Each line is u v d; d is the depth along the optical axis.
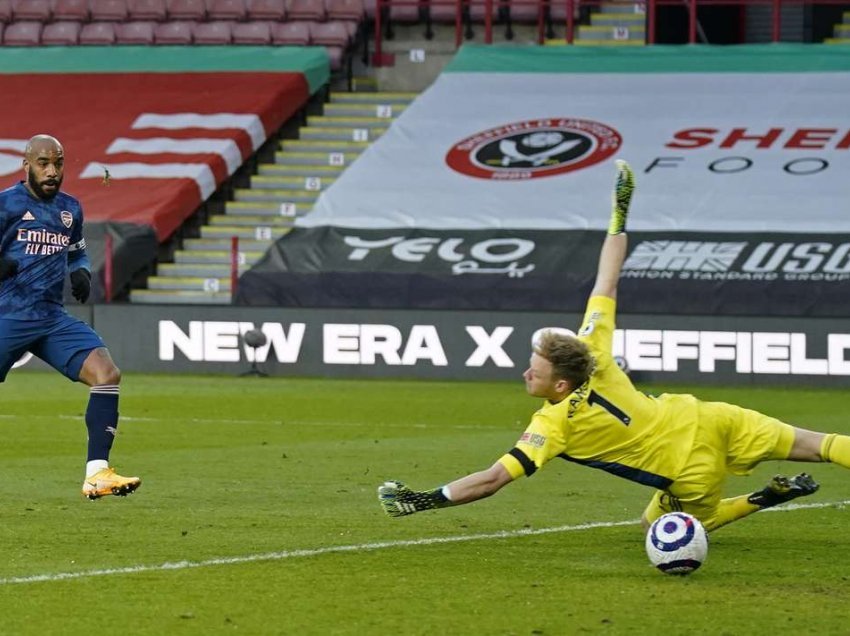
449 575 26.75
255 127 98.81
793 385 73.88
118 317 81.00
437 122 98.44
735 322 74.38
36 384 74.06
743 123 95.31
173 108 101.38
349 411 61.22
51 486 38.66
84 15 113.75
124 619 23.05
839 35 110.19
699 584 25.94
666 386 74.31
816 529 32.19
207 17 112.12
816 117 95.38
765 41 119.25
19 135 99.75
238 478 40.75
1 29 113.94
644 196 87.06
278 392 70.00
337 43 109.12
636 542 30.42
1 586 25.50
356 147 103.12
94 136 98.75
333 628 22.50
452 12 111.25
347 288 82.19
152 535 31.03
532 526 32.50
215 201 98.75
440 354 77.88
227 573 26.83
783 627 22.66
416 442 50.31
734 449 27.94
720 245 81.62
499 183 90.25
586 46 106.75
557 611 23.72
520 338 76.94
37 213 31.83
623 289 79.31
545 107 99.12
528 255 82.56
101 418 31.31
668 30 120.94
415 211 87.62
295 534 31.28
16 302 31.75
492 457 46.09
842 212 83.81
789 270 79.00
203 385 73.56
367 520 33.28
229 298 89.56
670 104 98.25
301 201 98.50
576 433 27.17
